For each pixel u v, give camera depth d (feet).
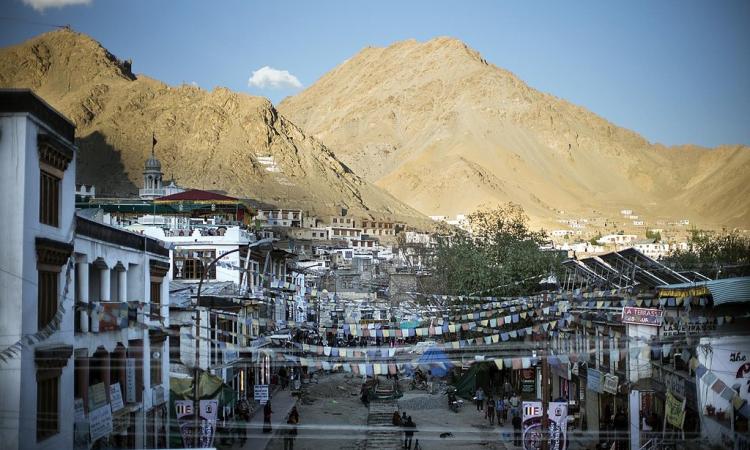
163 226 225.15
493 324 161.17
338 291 334.03
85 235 111.45
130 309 103.96
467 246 251.80
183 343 154.40
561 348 177.06
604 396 150.30
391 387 256.32
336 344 274.98
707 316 115.34
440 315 217.77
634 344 128.98
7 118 92.53
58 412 99.40
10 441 88.28
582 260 167.02
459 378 248.93
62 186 103.81
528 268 228.22
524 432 135.74
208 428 138.00
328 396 247.91
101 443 115.96
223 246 212.23
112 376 123.95
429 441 176.14
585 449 147.74
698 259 265.13
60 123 103.14
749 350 107.96
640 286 139.23
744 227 539.29
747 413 101.04
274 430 178.50
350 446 172.45
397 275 314.14
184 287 177.78
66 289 99.76
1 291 90.74
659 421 128.06
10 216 91.40
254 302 199.52
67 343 102.42
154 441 136.87
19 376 89.04
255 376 217.56
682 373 116.98
